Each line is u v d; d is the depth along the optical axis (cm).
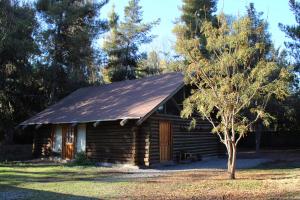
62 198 1062
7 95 3020
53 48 3234
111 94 2536
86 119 2164
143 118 1864
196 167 1975
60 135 2502
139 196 1070
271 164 2133
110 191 1166
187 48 1514
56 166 2044
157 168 1938
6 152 2870
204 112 1474
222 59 1420
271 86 1416
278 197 1009
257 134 3172
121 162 2047
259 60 1528
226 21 1573
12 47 2745
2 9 2747
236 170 1802
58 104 2802
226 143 1481
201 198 1029
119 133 2086
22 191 1202
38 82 3175
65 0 3219
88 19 3409
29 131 3170
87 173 1722
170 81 2302
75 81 3291
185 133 2291
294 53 3098
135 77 4581
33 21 2930
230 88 1416
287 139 3806
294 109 3244
